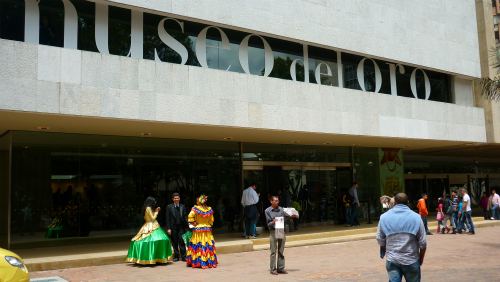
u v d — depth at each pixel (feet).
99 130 47.47
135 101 40.06
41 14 39.17
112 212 50.55
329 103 54.60
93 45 41.06
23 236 45.24
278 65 52.85
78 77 37.52
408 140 66.18
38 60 35.94
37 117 38.17
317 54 56.75
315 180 68.18
